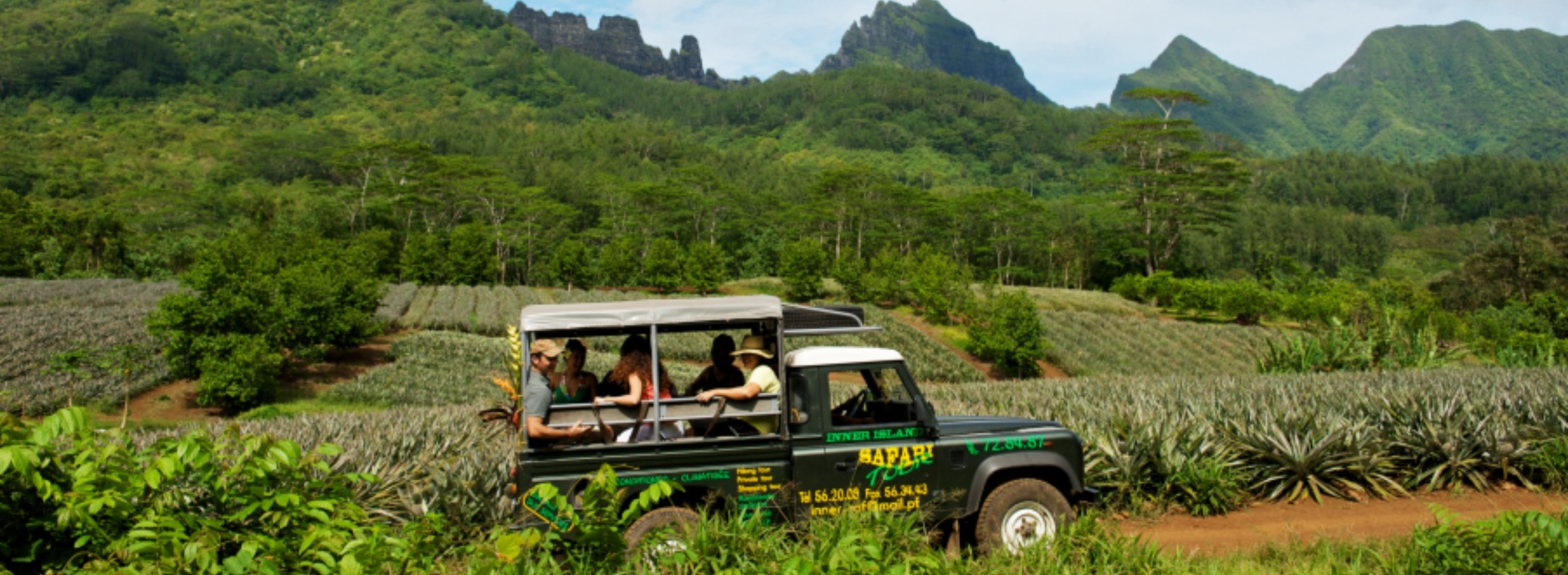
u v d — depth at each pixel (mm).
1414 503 10305
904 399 7332
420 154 107750
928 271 53938
